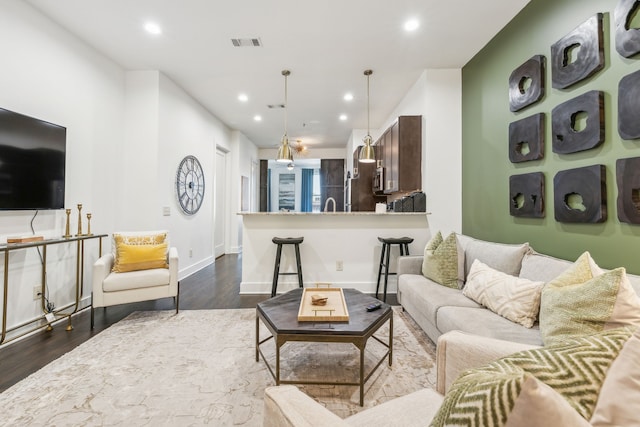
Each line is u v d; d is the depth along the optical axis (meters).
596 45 1.86
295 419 0.67
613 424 0.54
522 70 2.56
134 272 2.82
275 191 10.74
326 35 3.01
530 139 2.48
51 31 2.69
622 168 1.73
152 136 3.73
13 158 2.28
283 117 5.75
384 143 4.70
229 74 3.88
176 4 2.53
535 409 0.39
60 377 1.84
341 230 3.76
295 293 2.29
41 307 2.57
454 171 3.72
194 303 3.29
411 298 2.60
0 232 2.27
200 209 5.04
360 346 1.60
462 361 1.08
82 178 3.05
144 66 3.63
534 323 1.71
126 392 1.70
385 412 0.96
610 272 1.26
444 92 3.72
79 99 3.01
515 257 2.14
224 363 2.02
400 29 2.91
